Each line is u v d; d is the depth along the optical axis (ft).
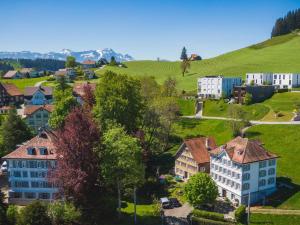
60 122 385.29
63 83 579.89
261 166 298.35
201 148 350.43
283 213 274.77
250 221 268.82
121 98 351.46
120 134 274.77
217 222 266.98
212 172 327.67
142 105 386.32
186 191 286.46
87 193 252.01
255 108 502.38
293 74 620.08
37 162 302.45
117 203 285.64
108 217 266.98
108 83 363.56
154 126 408.05
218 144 419.95
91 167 251.60
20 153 306.76
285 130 406.82
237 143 313.32
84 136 251.80
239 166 290.76
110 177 261.03
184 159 354.74
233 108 452.35
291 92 553.64
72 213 241.35
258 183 299.17
